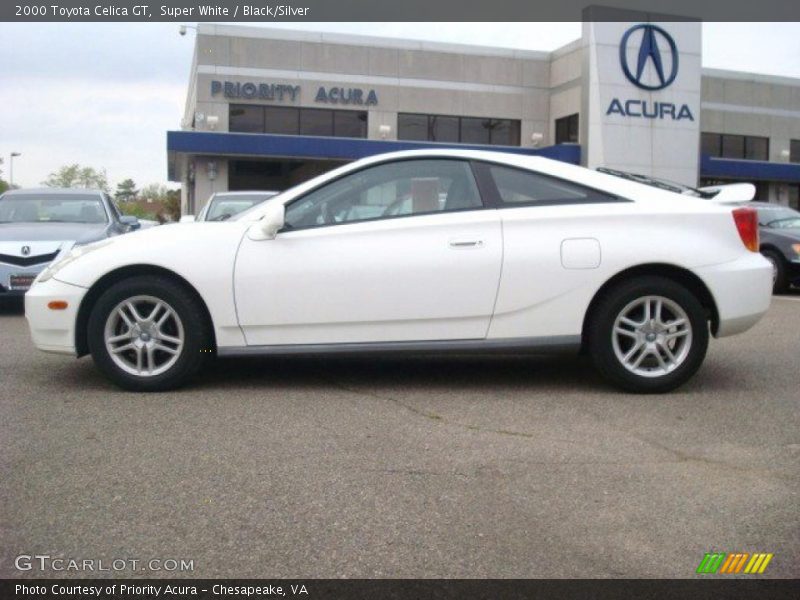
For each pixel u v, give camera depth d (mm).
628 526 3104
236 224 5039
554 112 30344
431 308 4918
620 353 5008
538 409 4688
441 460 3789
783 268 11711
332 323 4918
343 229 4941
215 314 4883
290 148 25750
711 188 5574
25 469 3615
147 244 4938
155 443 3988
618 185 5133
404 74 28750
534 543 2955
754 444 4070
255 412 4562
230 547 2898
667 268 5023
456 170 5090
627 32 27625
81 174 66000
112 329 4953
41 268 8664
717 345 6871
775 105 35125
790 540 2996
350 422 4383
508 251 4902
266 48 27062
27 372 5574
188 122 34281
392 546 2918
